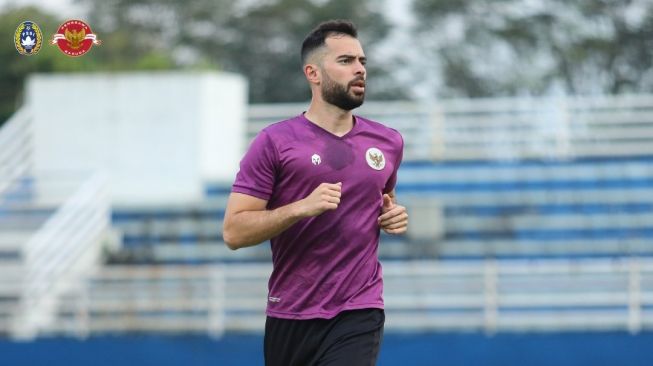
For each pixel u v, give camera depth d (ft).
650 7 302.86
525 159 178.50
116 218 173.47
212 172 182.19
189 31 320.09
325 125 59.82
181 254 168.04
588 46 302.45
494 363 124.57
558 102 181.27
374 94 314.96
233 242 59.21
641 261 147.23
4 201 168.86
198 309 138.31
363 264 59.67
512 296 146.10
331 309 59.47
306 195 59.31
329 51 59.41
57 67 255.91
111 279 148.56
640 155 176.45
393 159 60.64
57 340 130.31
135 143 180.24
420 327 137.18
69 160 180.75
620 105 179.83
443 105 183.42
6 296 150.00
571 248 166.20
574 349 123.65
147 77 180.96
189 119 179.73
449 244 167.12
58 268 149.89
